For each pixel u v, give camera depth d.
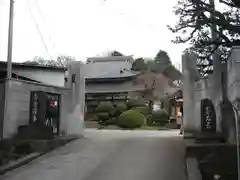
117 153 11.29
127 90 37.50
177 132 19.75
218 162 7.36
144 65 38.31
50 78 19.27
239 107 8.45
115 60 43.94
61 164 9.85
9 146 10.93
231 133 9.18
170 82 33.12
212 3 11.28
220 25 11.06
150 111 30.20
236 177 6.68
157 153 11.01
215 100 12.27
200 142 10.88
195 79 14.14
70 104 15.28
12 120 12.41
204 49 12.92
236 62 8.72
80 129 15.59
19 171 9.11
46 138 12.59
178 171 8.62
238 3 10.58
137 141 13.73
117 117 28.73
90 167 9.40
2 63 15.69
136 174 8.48
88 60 45.31
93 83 39.94
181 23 12.35
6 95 12.32
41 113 12.78
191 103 14.20
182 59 14.58
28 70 19.06
